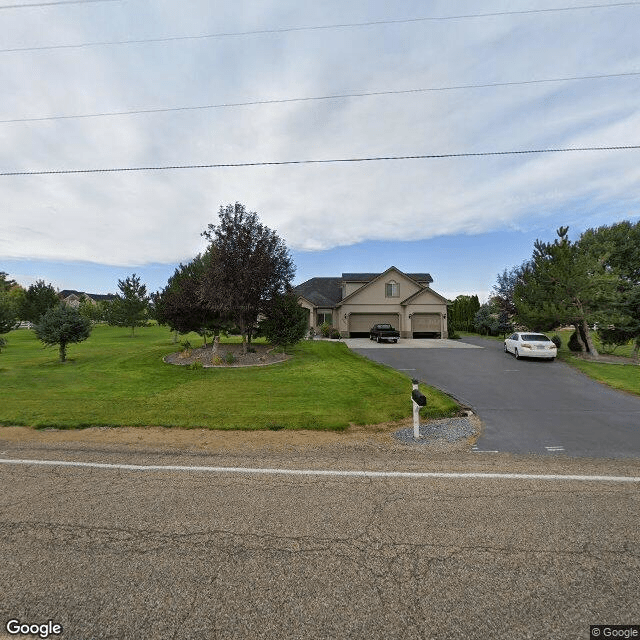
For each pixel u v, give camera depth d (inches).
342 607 95.2
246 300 642.8
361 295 1231.5
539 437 253.3
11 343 1017.5
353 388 410.0
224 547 120.7
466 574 107.4
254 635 87.0
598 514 141.7
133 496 157.6
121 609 95.0
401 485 169.3
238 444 233.0
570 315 683.4
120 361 624.7
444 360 677.3
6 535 128.0
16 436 246.2
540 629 88.4
